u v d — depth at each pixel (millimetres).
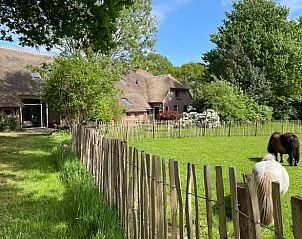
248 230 2684
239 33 45438
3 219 5906
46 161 11875
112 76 26078
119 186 5492
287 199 7824
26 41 13789
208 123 29047
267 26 45875
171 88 49094
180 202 3496
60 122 33375
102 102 24172
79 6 12609
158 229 3943
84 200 5883
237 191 2785
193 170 3266
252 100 37000
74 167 8984
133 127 24078
